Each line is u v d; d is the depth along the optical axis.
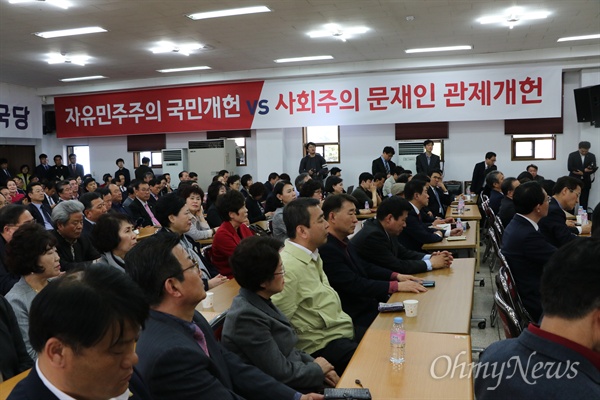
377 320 2.11
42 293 0.84
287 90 9.66
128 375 0.88
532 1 5.88
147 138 11.08
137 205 5.98
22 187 10.48
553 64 8.62
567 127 8.95
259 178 10.20
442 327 2.00
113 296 0.85
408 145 9.34
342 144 10.01
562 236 3.24
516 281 2.79
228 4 5.70
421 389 1.47
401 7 6.00
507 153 9.21
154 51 7.89
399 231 3.07
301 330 2.18
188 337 1.41
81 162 11.71
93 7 5.67
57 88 10.84
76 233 3.32
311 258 2.27
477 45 8.07
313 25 6.69
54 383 0.84
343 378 1.55
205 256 3.59
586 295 0.97
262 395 1.59
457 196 8.48
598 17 6.55
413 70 9.24
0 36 6.78
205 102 10.09
